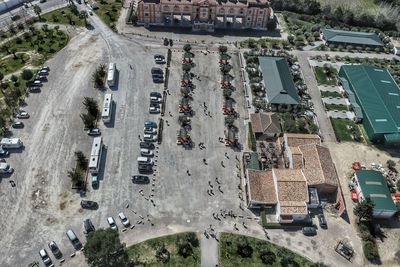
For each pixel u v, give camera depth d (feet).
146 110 484.74
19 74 520.42
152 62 554.87
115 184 404.36
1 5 634.02
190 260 349.41
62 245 355.15
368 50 623.77
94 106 462.60
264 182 401.29
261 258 355.36
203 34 619.26
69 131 452.35
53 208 381.19
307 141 443.32
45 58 547.49
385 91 515.50
